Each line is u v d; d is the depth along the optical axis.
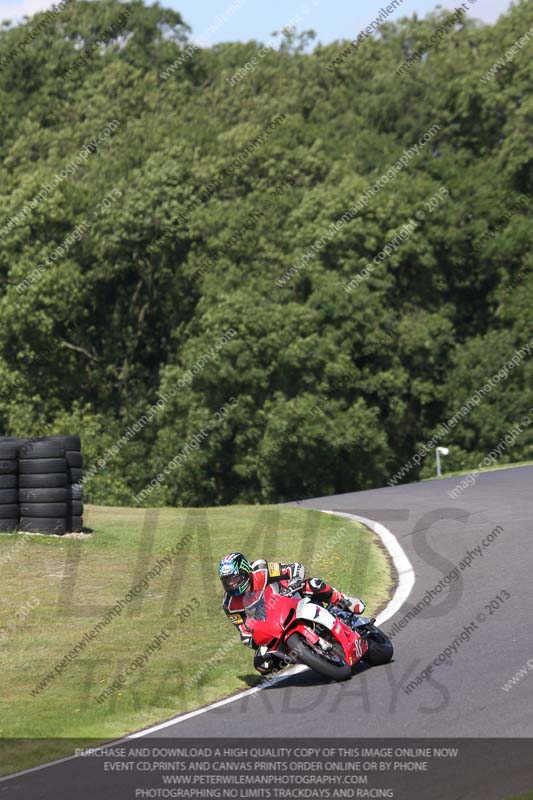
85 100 195.25
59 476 60.94
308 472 152.88
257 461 149.62
